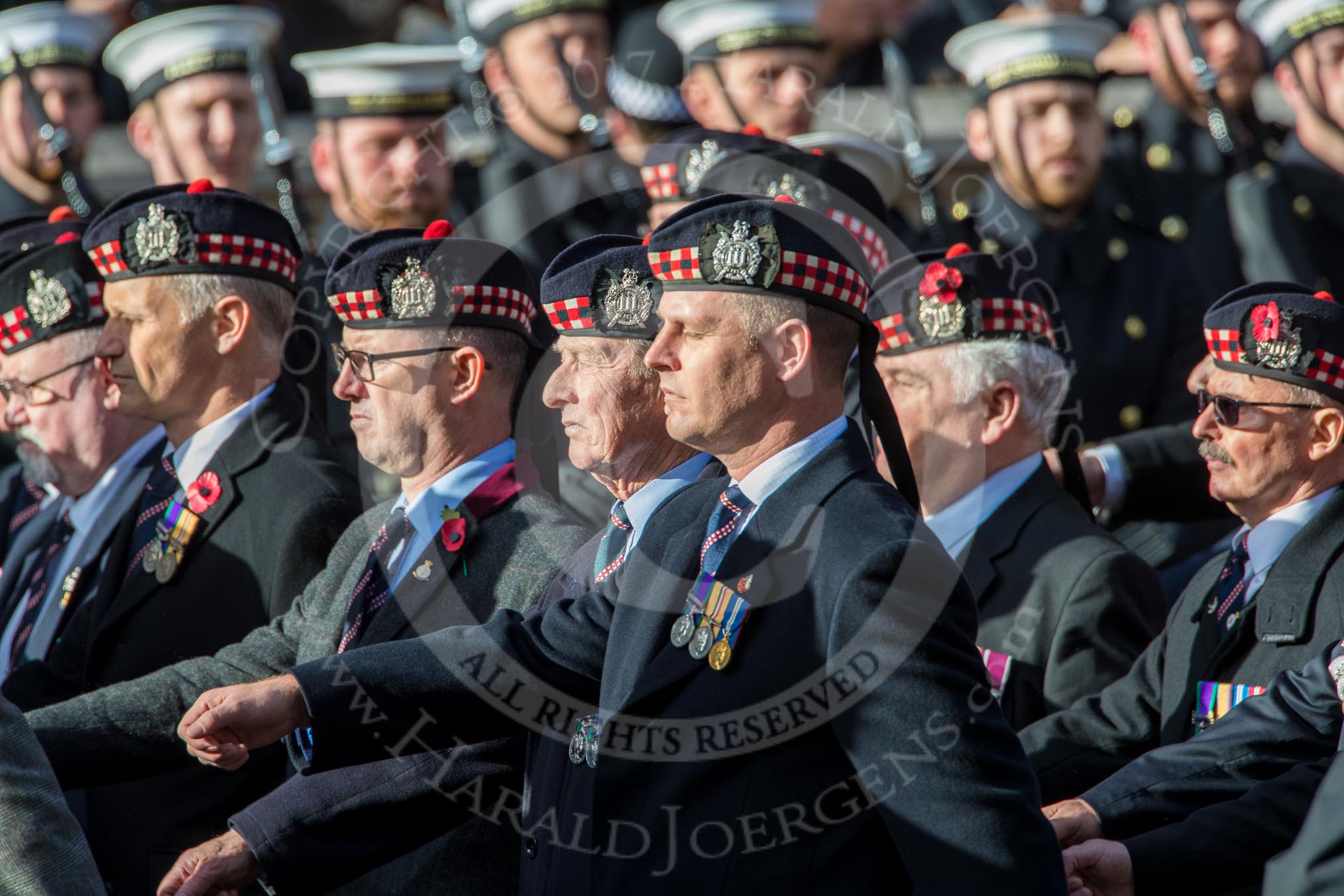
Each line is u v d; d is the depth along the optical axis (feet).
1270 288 43.29
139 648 46.65
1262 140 72.33
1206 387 43.75
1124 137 75.56
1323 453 41.91
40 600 54.24
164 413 48.03
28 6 85.81
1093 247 64.49
